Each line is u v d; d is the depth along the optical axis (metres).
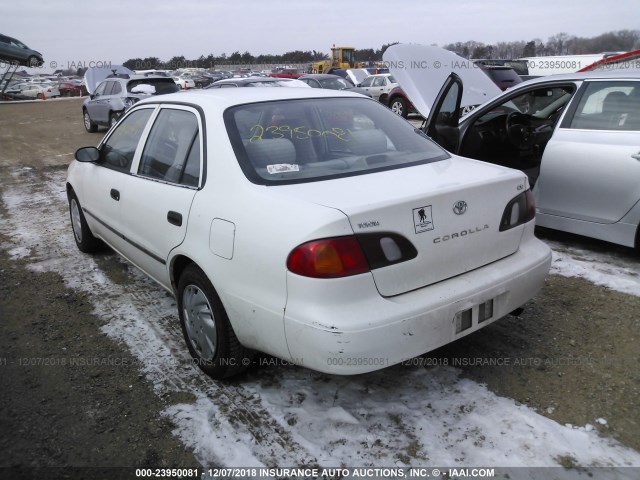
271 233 2.46
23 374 3.21
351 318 2.29
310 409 2.77
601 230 4.45
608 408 2.67
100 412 2.83
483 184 2.72
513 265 2.85
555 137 4.67
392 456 2.42
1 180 9.51
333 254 2.28
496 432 2.53
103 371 3.21
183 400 2.90
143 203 3.48
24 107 31.41
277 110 3.21
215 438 2.59
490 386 2.88
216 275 2.75
